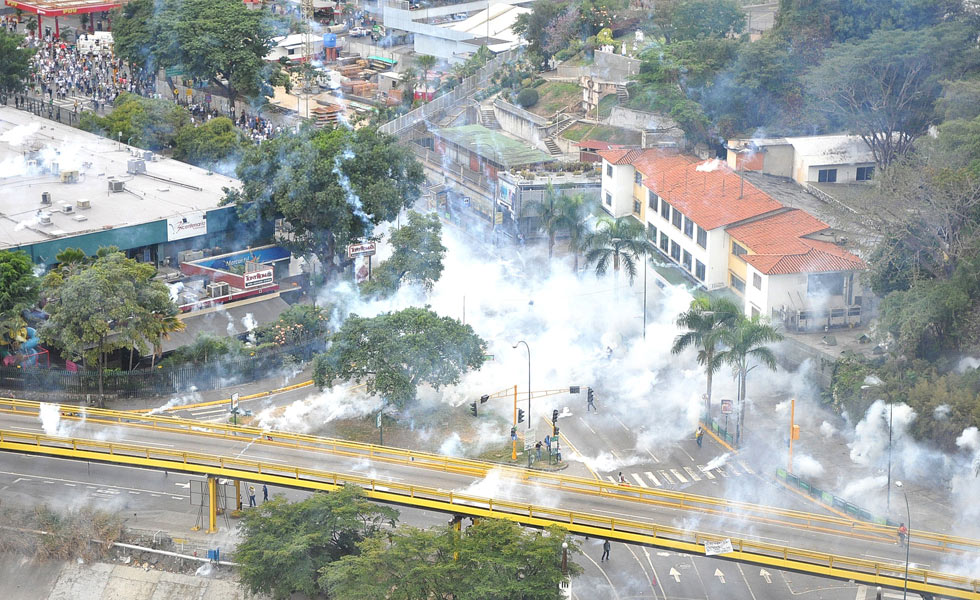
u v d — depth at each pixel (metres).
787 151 191.38
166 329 150.12
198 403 148.00
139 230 167.00
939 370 138.88
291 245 175.75
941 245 145.50
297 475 119.88
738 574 117.94
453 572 106.69
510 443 139.88
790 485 130.25
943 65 186.12
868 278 151.25
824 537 113.25
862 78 185.88
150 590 118.69
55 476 134.62
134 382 149.00
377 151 179.50
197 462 122.44
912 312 138.62
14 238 160.25
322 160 173.62
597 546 122.75
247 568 110.75
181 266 168.62
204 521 125.81
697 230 173.62
